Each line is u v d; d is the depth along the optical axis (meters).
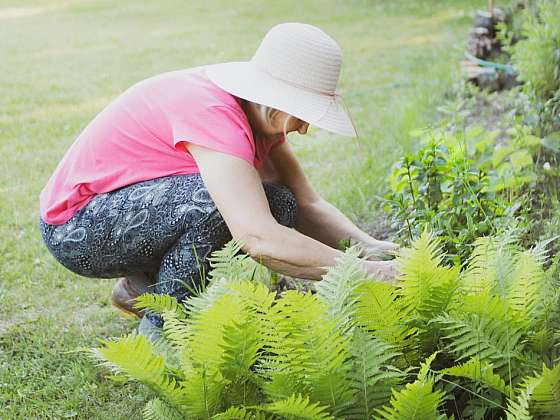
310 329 2.24
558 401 2.14
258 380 2.36
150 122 2.94
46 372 3.10
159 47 9.45
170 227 2.92
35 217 4.54
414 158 3.50
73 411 2.87
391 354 2.29
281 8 11.55
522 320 2.38
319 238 3.37
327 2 11.72
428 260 2.45
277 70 2.76
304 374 2.28
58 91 7.57
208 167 2.75
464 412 2.39
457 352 2.45
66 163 3.11
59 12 12.87
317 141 5.46
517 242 3.26
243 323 2.29
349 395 2.25
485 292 2.37
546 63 4.94
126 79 7.95
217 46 9.26
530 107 4.82
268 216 2.71
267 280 3.10
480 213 3.34
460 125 5.11
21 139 6.04
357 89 6.86
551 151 4.34
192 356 2.39
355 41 9.00
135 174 2.98
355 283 2.40
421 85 6.36
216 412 2.34
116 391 2.95
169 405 2.34
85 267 3.14
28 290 3.73
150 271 3.20
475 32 6.69
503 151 3.97
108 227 2.99
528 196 3.85
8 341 3.32
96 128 3.05
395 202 3.41
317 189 4.59
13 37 10.82
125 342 2.23
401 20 10.08
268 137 2.99
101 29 11.04
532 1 6.37
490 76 6.12
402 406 2.09
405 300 2.46
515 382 2.32
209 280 2.83
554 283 2.46
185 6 12.41
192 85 2.90
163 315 2.50
